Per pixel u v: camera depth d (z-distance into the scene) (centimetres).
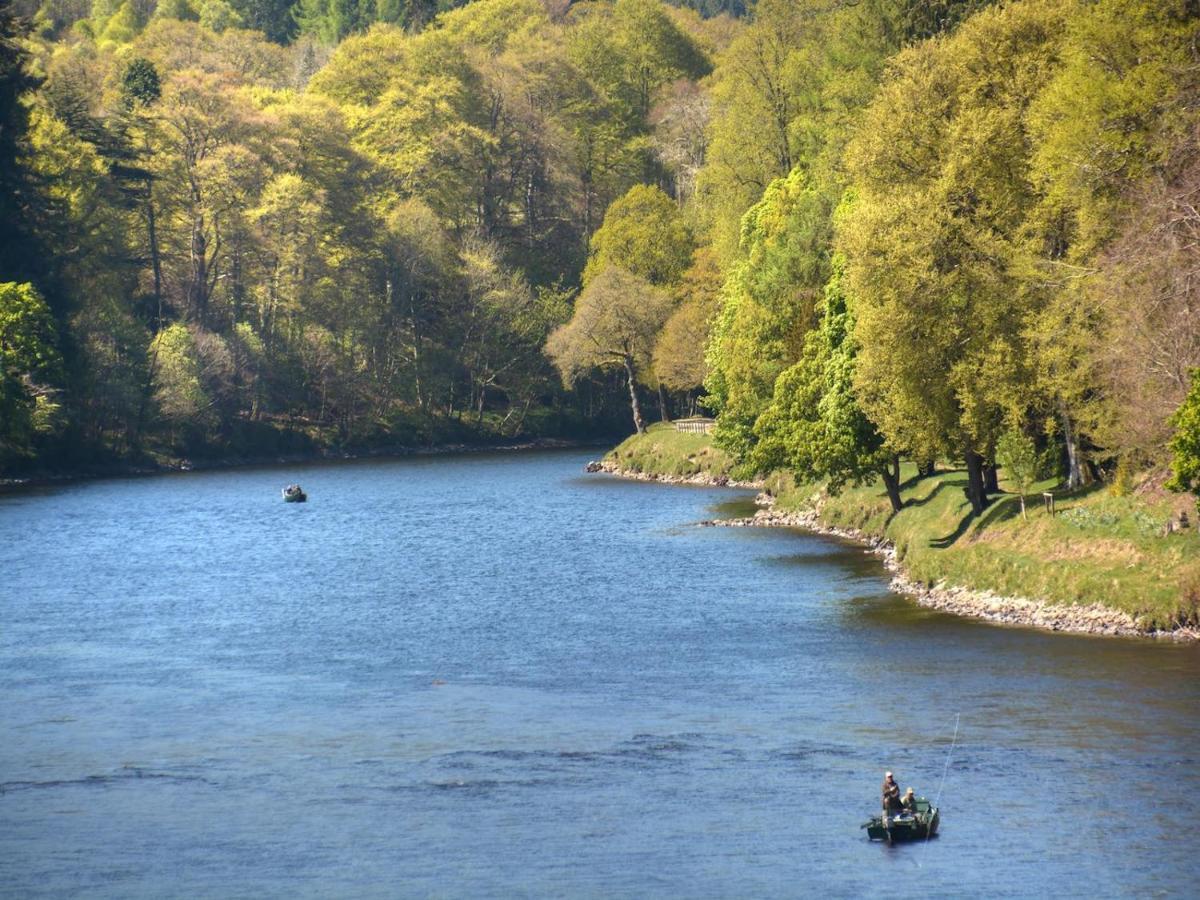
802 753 4572
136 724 5097
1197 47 6462
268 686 5634
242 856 3850
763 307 11344
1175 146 6122
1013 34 7106
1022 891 3525
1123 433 6100
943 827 3922
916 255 6750
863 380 7200
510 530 10475
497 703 5291
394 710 5225
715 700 5241
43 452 15375
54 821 4122
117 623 6994
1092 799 4072
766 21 13738
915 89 7219
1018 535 6781
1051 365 6525
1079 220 6353
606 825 4009
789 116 13500
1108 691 5075
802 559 8350
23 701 5444
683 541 9456
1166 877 3572
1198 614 5784
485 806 4175
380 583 8138
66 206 15388
